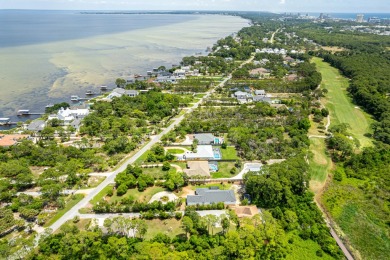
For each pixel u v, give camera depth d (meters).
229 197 116.81
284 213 109.56
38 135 173.12
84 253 90.50
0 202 115.19
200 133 176.38
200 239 94.88
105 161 144.25
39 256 88.50
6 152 151.50
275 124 184.88
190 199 115.38
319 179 136.62
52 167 139.25
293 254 94.75
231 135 167.12
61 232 98.94
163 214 107.31
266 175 121.94
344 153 153.75
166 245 94.31
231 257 90.56
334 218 112.38
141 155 152.62
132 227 97.44
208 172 133.88
